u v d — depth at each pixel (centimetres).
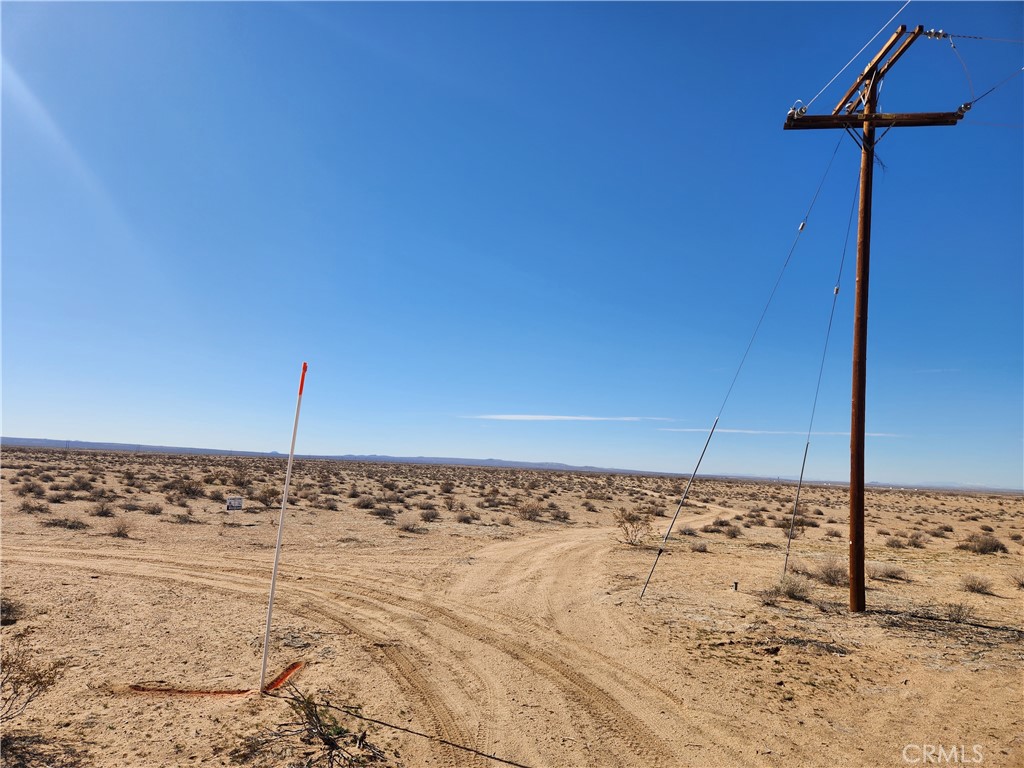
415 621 1143
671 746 666
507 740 666
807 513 4919
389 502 3775
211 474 5388
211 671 836
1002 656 1006
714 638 1087
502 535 2562
